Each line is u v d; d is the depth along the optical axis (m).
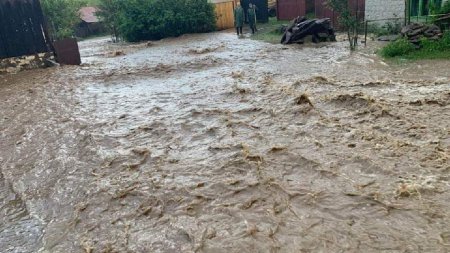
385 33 16.53
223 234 4.08
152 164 5.97
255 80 10.84
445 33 12.64
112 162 6.16
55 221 4.78
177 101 9.44
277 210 4.40
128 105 9.54
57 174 6.00
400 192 4.44
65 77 14.46
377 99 7.86
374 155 5.43
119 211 4.79
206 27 27.50
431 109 7.09
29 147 7.30
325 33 17.50
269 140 6.37
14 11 16.56
